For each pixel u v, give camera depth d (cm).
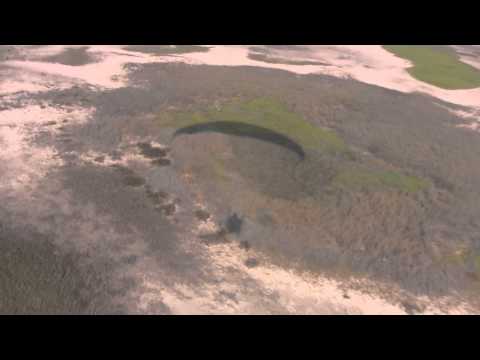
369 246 1633
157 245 1533
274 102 2828
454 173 2211
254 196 1855
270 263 1516
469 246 1705
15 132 2167
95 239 1523
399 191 1991
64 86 2833
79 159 1994
